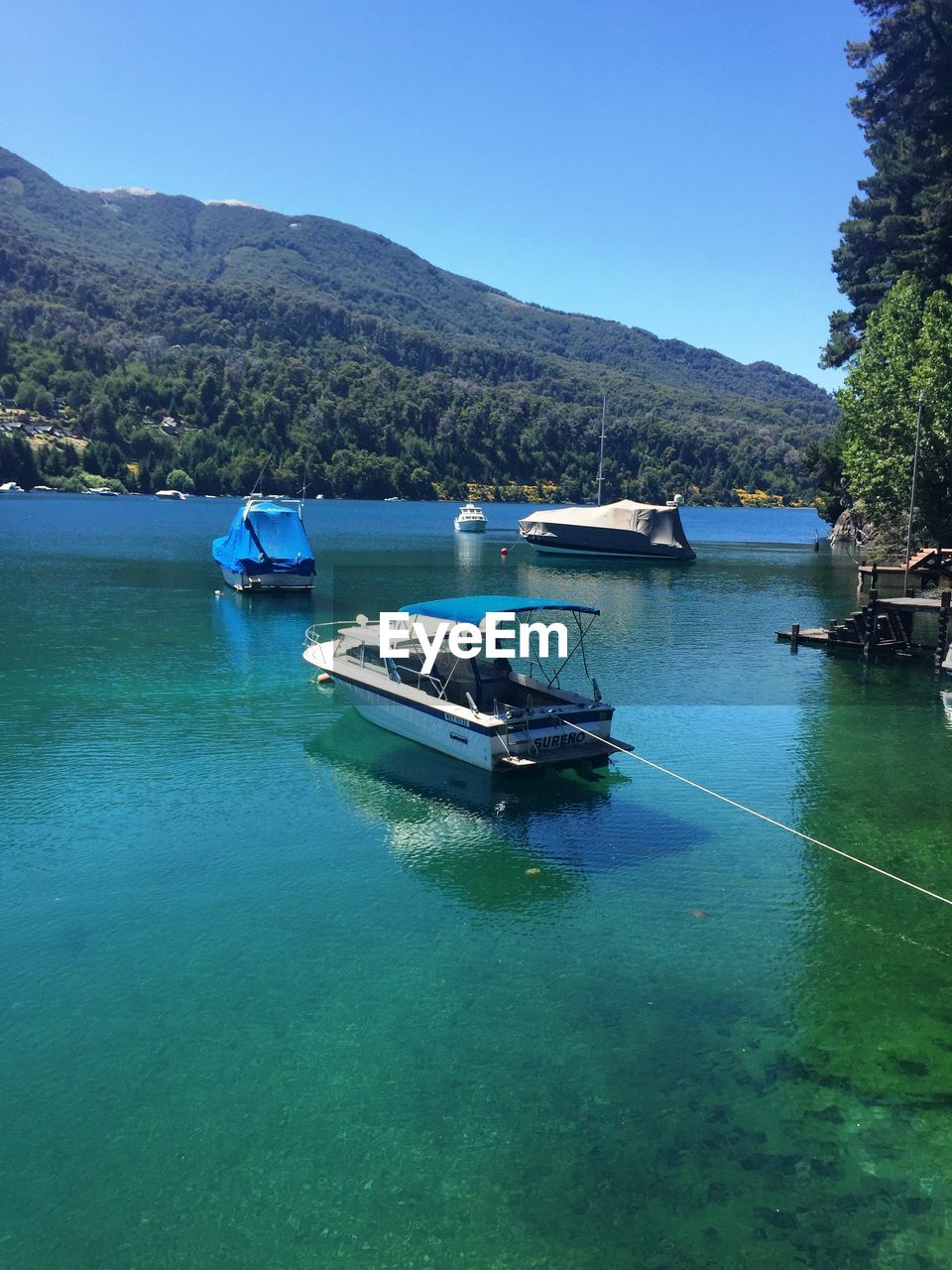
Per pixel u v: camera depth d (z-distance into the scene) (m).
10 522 103.69
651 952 11.83
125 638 33.22
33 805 16.66
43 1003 10.47
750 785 18.50
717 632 37.56
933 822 16.53
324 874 14.04
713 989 10.93
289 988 10.84
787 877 14.13
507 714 18.19
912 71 59.41
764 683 27.95
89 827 15.68
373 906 13.02
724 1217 7.45
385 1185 7.79
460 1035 9.93
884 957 11.73
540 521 73.75
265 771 18.64
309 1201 7.62
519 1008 10.46
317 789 17.69
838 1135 8.41
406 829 15.86
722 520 176.50
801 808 17.19
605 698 25.73
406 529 116.06
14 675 26.91
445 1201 7.61
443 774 18.66
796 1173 7.93
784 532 129.50
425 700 19.64
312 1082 9.11
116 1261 7.02
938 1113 8.73
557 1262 7.03
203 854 14.67
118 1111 8.66
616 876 14.13
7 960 11.41
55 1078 9.16
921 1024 10.26
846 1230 7.32
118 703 23.70
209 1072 9.27
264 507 48.47
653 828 16.09
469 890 13.55
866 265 74.81
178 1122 8.52
